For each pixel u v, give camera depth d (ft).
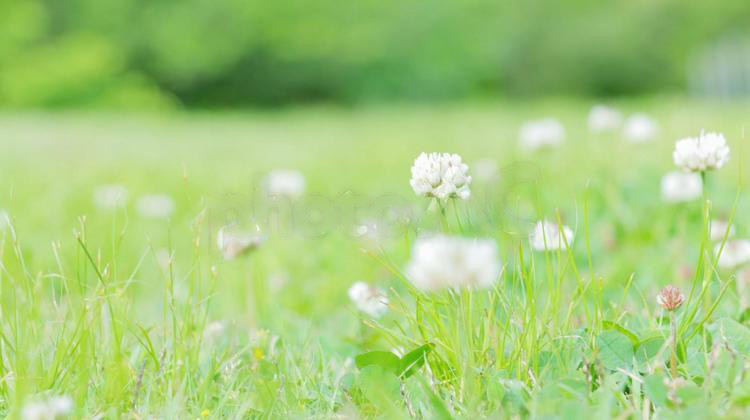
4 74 104.47
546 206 16.42
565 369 7.06
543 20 112.37
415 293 7.81
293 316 11.27
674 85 109.29
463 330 7.46
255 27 116.06
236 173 26.89
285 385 7.35
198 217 8.97
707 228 7.61
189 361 7.64
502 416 6.25
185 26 114.01
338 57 117.60
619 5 110.22
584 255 13.00
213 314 11.30
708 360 6.99
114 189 19.43
